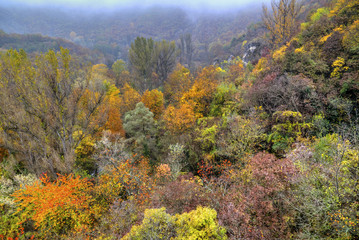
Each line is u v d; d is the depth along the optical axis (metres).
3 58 13.12
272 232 7.26
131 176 15.45
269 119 14.76
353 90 12.05
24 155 14.98
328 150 8.88
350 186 6.79
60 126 15.38
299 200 7.51
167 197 10.33
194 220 7.32
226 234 7.34
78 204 12.62
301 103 13.47
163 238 7.20
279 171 8.66
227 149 14.75
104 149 17.77
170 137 21.03
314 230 6.94
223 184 12.05
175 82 41.84
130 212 11.17
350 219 6.04
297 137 11.63
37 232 11.99
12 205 11.91
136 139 22.39
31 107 14.14
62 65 14.87
